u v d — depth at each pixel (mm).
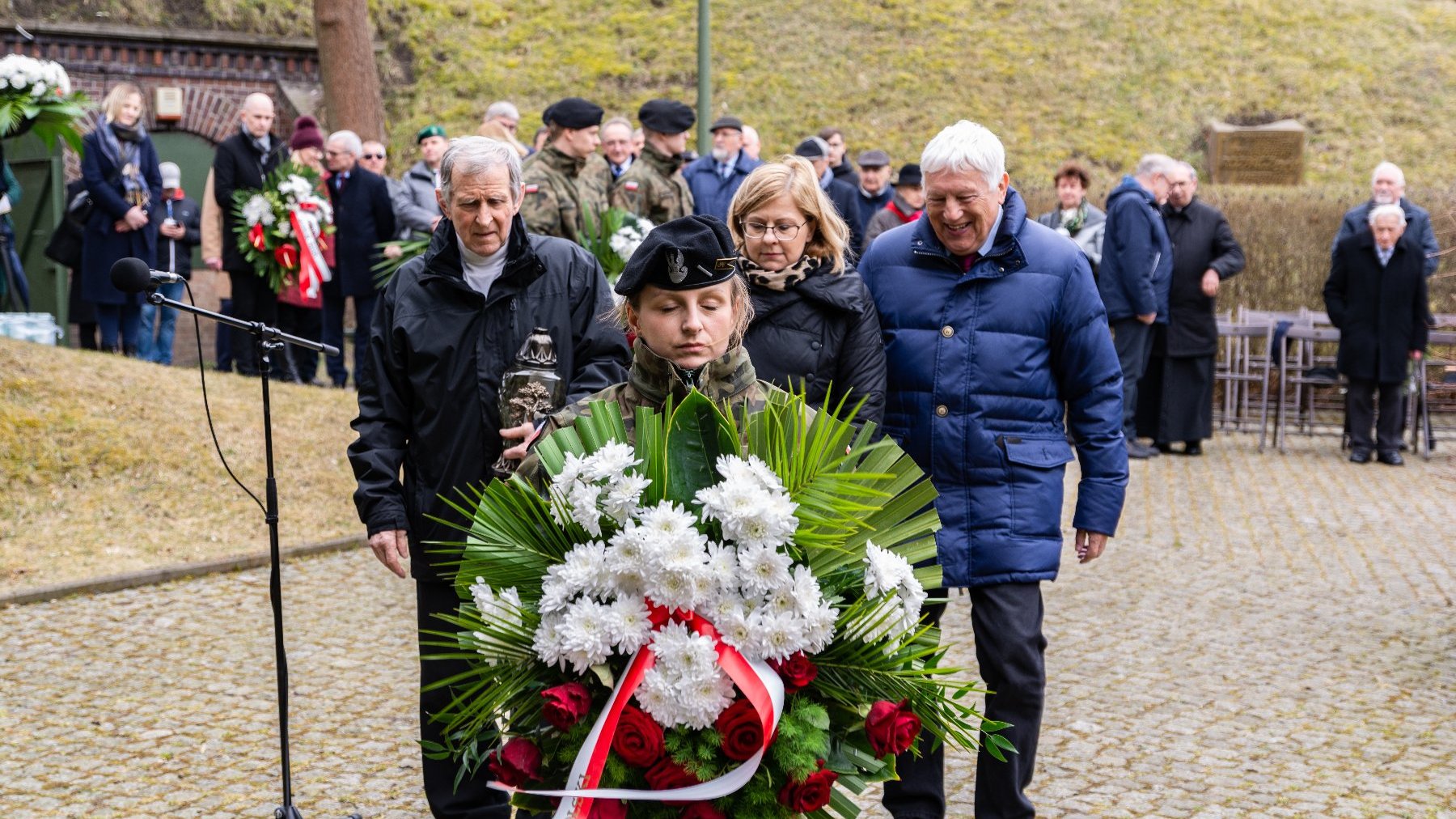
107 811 4383
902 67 21172
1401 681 5914
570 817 2402
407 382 3789
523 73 20891
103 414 8547
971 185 3934
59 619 6355
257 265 10945
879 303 4172
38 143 14508
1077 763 4918
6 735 4996
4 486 7660
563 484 2453
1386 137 20125
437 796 3822
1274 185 18969
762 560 2373
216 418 8969
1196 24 22031
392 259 11008
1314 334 12320
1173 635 6574
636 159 9648
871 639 2529
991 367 4043
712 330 2691
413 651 6062
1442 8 22984
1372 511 9609
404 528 3719
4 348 8930
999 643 3955
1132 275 11156
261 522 7906
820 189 3961
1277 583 7609
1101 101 20703
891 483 2672
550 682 2492
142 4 16891
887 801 4047
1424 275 11430
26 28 15922
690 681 2316
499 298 3730
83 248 11539
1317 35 21969
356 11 15320
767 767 2445
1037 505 4027
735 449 2475
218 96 17188
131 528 7574
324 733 5094
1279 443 12234
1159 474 10883
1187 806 4547
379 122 15641
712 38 21641
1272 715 5469
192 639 6164
